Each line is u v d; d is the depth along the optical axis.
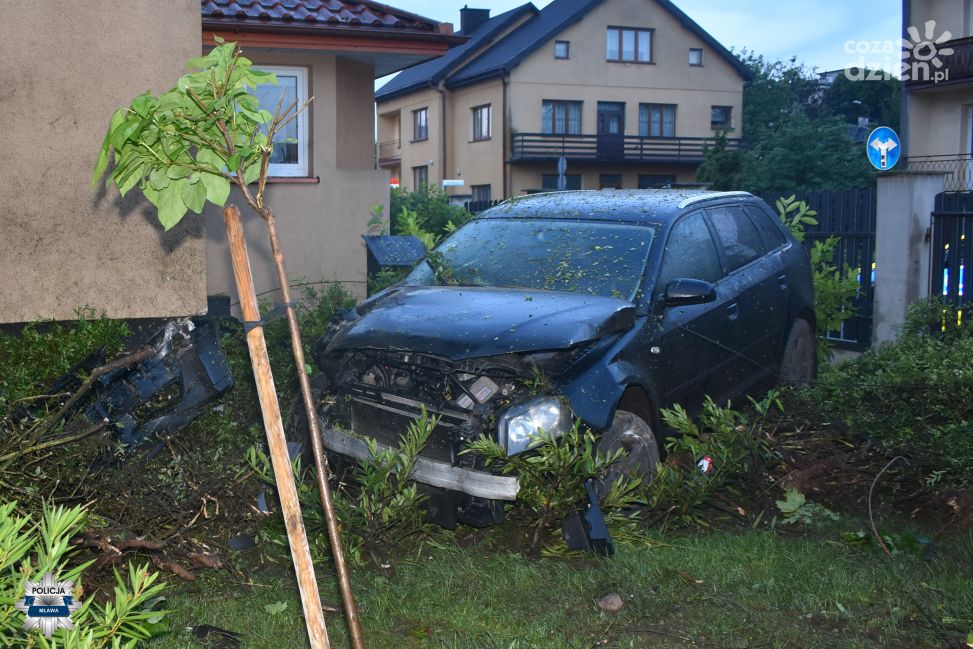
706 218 6.39
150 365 5.18
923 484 5.34
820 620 3.88
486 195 41.69
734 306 6.19
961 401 5.96
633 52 41.19
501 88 39.75
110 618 2.32
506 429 4.48
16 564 3.31
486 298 5.26
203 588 4.18
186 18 7.40
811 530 5.05
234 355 6.38
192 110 2.50
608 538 4.55
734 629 3.77
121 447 4.59
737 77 42.97
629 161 41.34
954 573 4.34
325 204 11.05
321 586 4.22
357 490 5.18
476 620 3.85
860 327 10.66
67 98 7.10
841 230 10.86
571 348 4.70
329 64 11.23
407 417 4.86
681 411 5.10
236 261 2.62
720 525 5.18
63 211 7.18
